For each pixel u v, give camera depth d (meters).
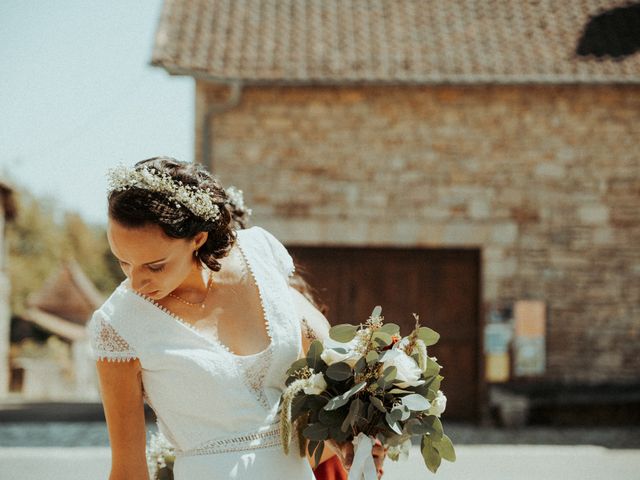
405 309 10.73
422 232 10.51
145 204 1.96
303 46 10.80
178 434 2.17
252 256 2.32
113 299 2.16
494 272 10.54
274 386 2.24
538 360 10.54
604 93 10.57
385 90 10.51
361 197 10.51
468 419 10.71
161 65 10.05
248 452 2.15
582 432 9.91
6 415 11.99
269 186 10.50
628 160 10.60
